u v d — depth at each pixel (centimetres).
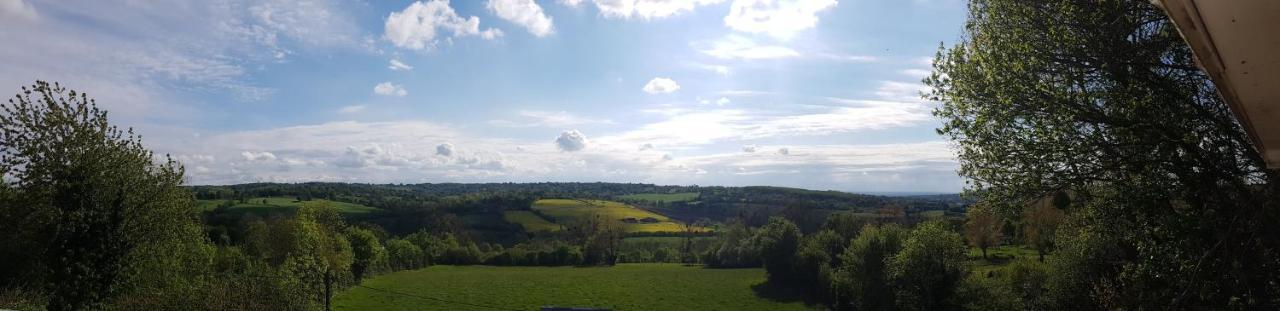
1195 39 215
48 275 2009
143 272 2252
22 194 2012
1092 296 2061
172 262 2403
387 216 10462
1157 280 1230
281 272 2634
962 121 1287
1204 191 1085
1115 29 1088
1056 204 1298
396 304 6200
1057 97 1126
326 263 4641
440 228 10319
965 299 3719
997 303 3541
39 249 2023
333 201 11025
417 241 9406
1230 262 1045
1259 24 180
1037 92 1177
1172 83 1087
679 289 7294
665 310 6247
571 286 7712
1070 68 1164
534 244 10138
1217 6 177
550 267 9350
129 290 2194
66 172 2005
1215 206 1077
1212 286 1090
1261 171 1005
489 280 8056
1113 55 1098
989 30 1255
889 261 4081
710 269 8662
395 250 8538
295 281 2691
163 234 2252
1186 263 1100
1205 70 242
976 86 1281
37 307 1839
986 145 1267
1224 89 248
